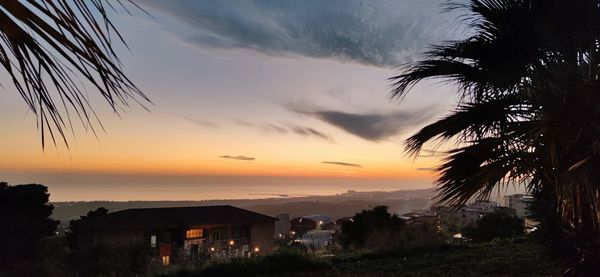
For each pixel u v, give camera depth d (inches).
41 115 32.4
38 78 31.8
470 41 149.9
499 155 158.9
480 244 482.6
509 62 142.6
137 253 462.6
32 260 743.1
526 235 517.3
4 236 850.1
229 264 358.3
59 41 30.7
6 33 29.9
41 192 978.7
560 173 148.1
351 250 474.6
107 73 32.9
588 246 159.9
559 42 151.3
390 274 326.3
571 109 137.3
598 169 132.3
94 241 1085.1
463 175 161.5
